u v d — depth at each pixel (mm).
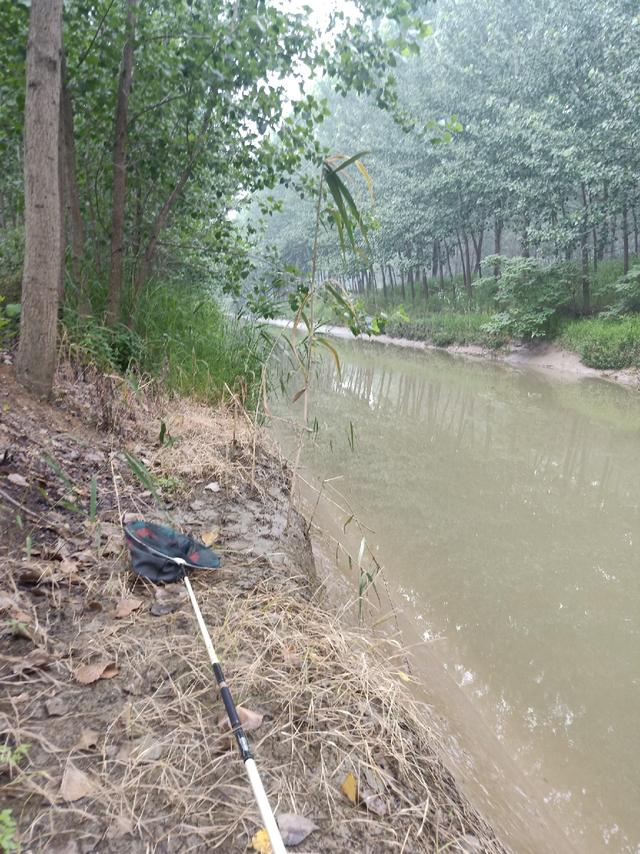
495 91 21125
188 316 7109
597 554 4840
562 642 3641
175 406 5414
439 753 2221
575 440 8594
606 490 6402
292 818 1457
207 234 7785
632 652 3559
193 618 2271
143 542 2629
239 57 5699
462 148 21406
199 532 3221
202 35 5609
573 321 18469
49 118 3877
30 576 2346
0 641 1978
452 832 1619
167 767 1544
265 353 6770
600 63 16922
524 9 21531
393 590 4121
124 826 1362
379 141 27984
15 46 5008
